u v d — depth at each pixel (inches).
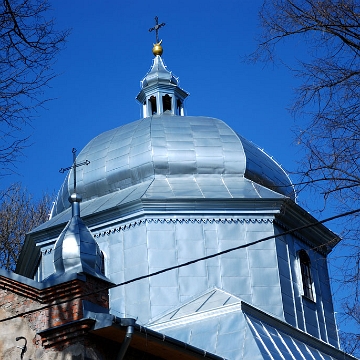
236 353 858.8
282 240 1095.0
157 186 1110.4
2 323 670.5
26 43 548.7
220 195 1088.2
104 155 1173.7
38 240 1122.0
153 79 1350.9
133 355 685.3
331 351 1021.2
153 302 1013.8
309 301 1106.1
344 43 574.9
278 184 1171.3
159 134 1169.4
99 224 1083.3
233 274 1044.5
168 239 1052.5
